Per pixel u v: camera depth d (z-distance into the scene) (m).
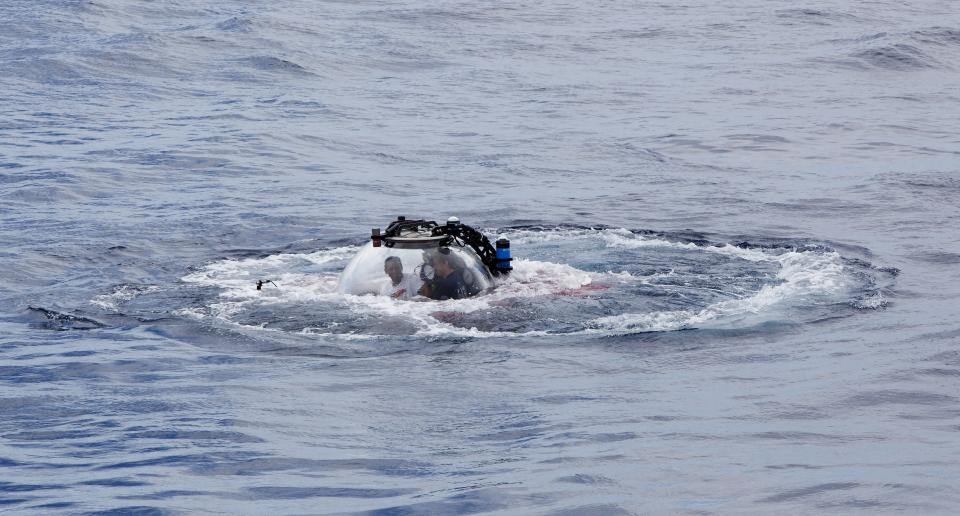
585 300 44.50
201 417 32.59
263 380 36.09
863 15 168.88
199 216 61.72
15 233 57.50
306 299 45.06
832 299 44.62
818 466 27.12
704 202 65.50
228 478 27.72
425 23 155.50
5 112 95.75
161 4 163.38
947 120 98.19
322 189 69.38
